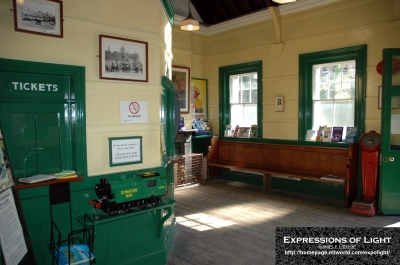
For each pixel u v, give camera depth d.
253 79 6.51
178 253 3.37
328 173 5.30
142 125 3.09
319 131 5.47
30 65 2.42
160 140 3.23
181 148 6.57
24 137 2.53
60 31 2.55
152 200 2.85
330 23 5.24
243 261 3.17
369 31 4.83
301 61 5.61
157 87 3.16
